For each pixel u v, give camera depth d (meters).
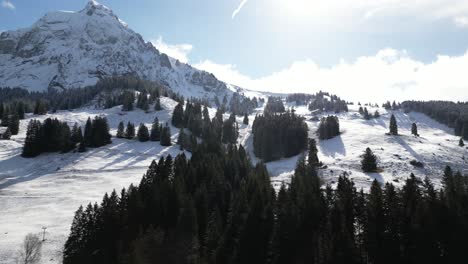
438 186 82.06
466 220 49.31
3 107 165.38
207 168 73.06
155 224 54.94
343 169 96.38
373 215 49.84
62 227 59.41
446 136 188.25
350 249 44.59
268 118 166.88
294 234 49.50
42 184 88.44
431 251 45.97
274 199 59.62
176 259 49.06
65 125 125.44
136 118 180.38
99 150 121.38
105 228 51.41
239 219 52.84
